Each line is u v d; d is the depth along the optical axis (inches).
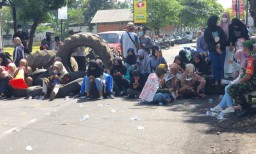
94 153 267.6
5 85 539.5
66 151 274.1
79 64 659.4
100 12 3105.3
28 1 981.8
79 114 402.0
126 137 305.7
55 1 1069.8
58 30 3021.7
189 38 2667.3
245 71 363.6
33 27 1083.9
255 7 447.5
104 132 323.3
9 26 3110.2
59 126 350.0
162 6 2283.5
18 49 619.5
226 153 259.6
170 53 1520.7
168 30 3253.0
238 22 502.3
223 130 319.6
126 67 530.9
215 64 493.4
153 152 266.7
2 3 917.8
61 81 536.7
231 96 360.5
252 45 357.7
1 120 382.9
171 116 378.9
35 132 330.3
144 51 534.0
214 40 488.7
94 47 604.7
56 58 571.2
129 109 421.1
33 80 565.3
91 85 498.3
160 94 442.9
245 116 357.7
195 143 285.9
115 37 925.8
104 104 457.1
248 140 285.0
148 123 351.3
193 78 473.1
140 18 1708.9
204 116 375.2
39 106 459.5
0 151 278.1
